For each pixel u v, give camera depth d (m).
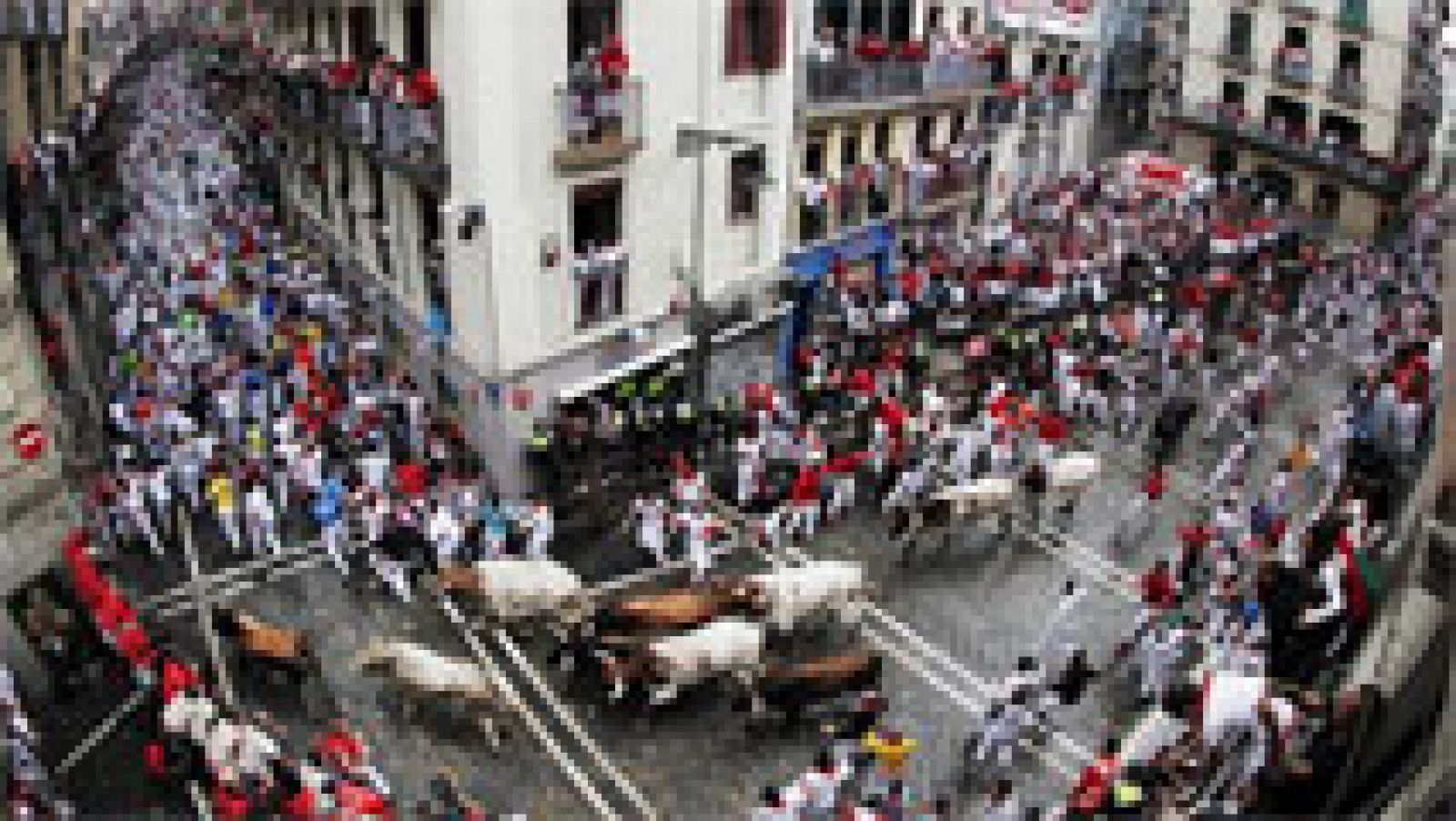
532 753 14.16
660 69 18.38
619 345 19.88
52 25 21.25
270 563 17.31
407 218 20.12
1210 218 34.25
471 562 17.20
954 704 15.34
